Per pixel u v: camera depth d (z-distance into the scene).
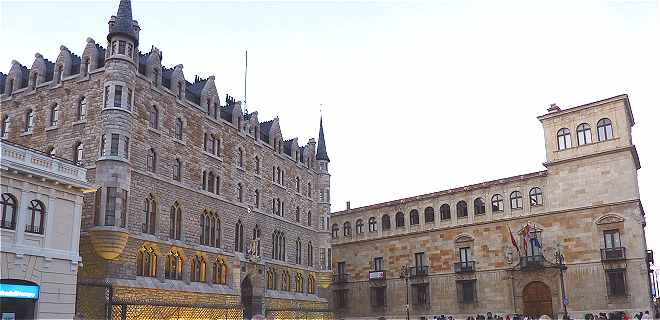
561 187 67.75
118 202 45.81
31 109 53.12
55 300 35.88
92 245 45.59
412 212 81.81
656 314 61.75
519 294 68.69
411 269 79.12
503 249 71.25
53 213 36.62
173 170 54.12
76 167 38.78
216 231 59.50
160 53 55.44
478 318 64.81
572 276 64.94
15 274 33.59
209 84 61.38
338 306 86.69
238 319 58.47
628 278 61.09
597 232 64.19
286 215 73.62
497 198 73.44
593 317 54.53
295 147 78.31
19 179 34.53
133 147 49.00
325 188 82.88
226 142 62.97
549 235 67.75
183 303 46.91
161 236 51.25
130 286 46.12
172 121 54.69
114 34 49.06
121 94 48.19
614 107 65.06
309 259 78.25
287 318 68.00
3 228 33.28
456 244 75.75
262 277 65.81
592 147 65.94
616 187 63.62
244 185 65.25
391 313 80.50
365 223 86.81
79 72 51.84
